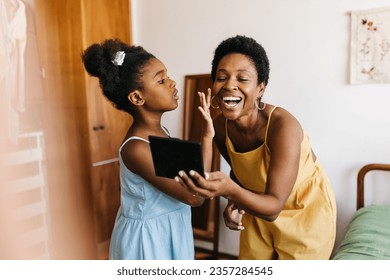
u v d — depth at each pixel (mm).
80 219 2205
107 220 2273
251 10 2045
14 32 1794
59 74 2125
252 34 2059
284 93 2002
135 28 2455
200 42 2240
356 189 1888
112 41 1005
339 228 1944
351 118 1860
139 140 940
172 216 996
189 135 2316
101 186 2211
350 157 1886
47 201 2109
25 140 1955
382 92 1773
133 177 958
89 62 995
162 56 2395
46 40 2121
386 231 1438
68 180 2193
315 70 1912
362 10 1759
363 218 1605
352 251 1312
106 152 2234
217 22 2164
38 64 2176
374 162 1836
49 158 2180
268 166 1013
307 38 1911
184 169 669
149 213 971
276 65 2006
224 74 907
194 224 2377
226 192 717
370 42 1764
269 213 819
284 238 1147
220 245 2330
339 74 1859
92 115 2125
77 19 2018
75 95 2109
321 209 1148
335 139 1909
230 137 1133
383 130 1797
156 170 718
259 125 1020
